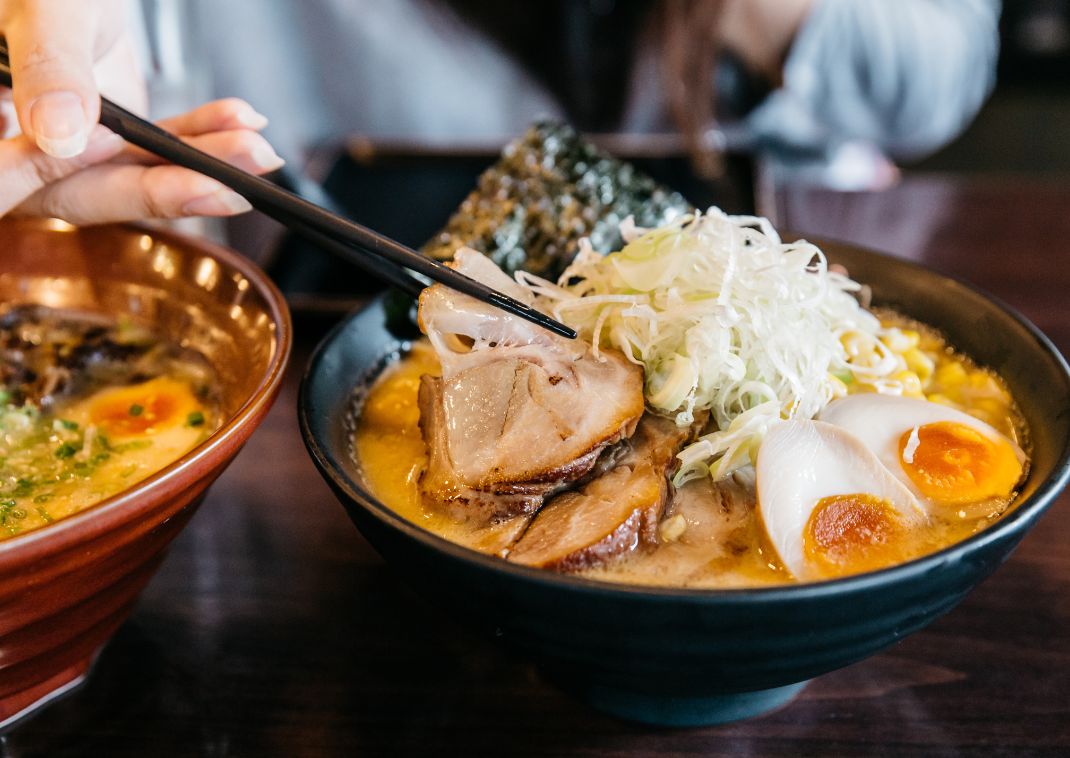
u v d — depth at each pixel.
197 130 0.40
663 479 0.35
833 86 0.93
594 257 0.40
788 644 0.29
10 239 0.42
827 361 0.38
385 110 0.96
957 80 0.95
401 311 0.41
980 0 0.99
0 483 0.36
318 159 0.78
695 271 0.38
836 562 0.33
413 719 0.36
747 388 0.36
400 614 0.39
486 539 0.33
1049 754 0.34
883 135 0.97
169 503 0.31
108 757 0.35
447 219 0.70
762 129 0.94
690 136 0.75
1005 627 0.38
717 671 0.30
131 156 0.40
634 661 0.30
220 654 0.38
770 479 0.33
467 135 0.96
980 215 0.65
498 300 0.34
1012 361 0.38
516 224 0.46
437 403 0.36
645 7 0.87
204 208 0.38
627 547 0.33
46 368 0.42
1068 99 1.41
